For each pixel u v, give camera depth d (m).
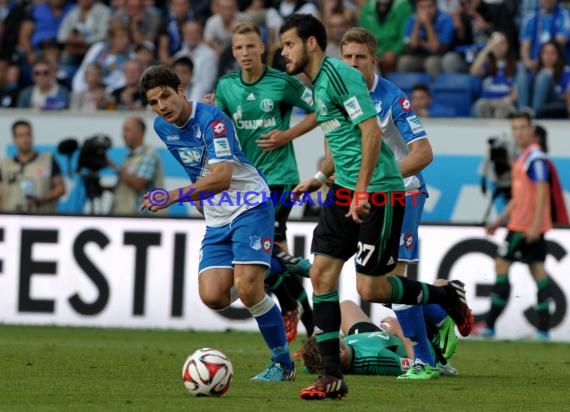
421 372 27.56
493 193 50.50
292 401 22.00
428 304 27.42
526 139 45.47
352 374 28.44
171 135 25.70
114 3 61.25
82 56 59.59
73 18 61.44
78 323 46.84
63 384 25.02
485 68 55.94
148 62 57.09
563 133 51.12
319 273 22.69
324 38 22.67
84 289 46.88
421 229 45.84
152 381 25.94
